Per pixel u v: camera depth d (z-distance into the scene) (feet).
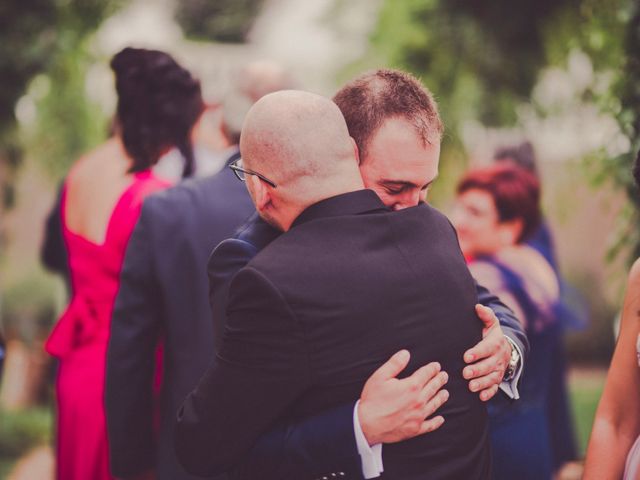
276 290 5.73
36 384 24.67
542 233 11.48
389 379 5.77
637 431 7.43
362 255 5.94
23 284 29.45
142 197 9.84
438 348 5.98
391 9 21.22
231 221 8.46
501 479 9.60
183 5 52.75
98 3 18.13
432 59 20.59
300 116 6.08
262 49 41.88
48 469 18.28
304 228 6.00
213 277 6.63
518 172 11.15
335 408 5.83
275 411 5.84
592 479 7.38
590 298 37.55
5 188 18.60
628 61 11.14
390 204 6.46
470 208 11.10
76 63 18.39
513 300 10.35
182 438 6.10
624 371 7.45
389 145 6.28
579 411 26.20
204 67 28.63
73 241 10.11
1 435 21.04
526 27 19.70
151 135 10.05
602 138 11.88
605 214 11.78
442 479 5.91
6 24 17.28
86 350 10.03
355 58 24.16
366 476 5.79
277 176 6.08
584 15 15.03
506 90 20.29
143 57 10.18
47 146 19.12
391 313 5.87
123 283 8.62
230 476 6.28
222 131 9.59
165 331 8.52
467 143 20.33
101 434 9.95
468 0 20.29
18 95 17.60
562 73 17.88
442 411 5.95
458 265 6.28
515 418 9.77
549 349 10.42
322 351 5.75
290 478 5.90
